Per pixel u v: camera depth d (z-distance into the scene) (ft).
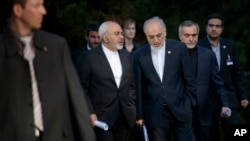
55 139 36.52
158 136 58.90
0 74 35.99
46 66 36.58
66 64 37.22
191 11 106.93
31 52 36.58
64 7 80.23
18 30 36.47
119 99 56.59
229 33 119.44
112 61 56.70
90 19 80.07
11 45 36.27
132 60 58.95
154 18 59.16
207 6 108.06
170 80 58.70
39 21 36.40
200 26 105.60
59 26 79.92
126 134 57.62
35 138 36.37
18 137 36.04
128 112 57.06
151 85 58.85
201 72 63.26
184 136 58.95
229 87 69.77
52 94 36.47
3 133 36.09
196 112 62.59
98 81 56.29
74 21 79.56
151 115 58.90
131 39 73.82
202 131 63.26
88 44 68.13
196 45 64.03
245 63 129.08
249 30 119.75
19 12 36.24
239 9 117.08
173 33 101.30
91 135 37.29
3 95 36.04
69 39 80.28
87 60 56.39
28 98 36.19
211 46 69.41
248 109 122.83
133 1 97.91
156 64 58.95
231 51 69.72
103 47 56.80
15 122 36.06
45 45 36.70
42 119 36.32
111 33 56.34
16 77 36.14
